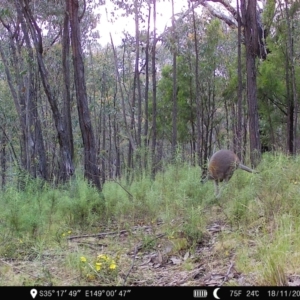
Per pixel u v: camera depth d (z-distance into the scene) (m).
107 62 27.47
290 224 5.02
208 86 23.36
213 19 21.17
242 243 5.30
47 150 25.25
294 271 4.26
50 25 20.22
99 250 6.12
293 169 7.15
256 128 11.88
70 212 8.05
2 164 25.78
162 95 24.02
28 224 6.83
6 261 5.79
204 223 6.28
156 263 5.45
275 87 16.55
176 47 17.69
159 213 7.41
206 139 22.86
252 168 8.66
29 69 17.81
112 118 30.66
